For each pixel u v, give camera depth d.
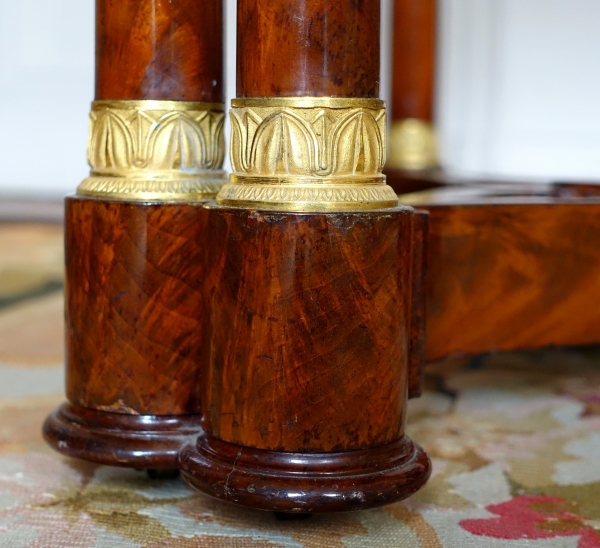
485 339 0.68
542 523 0.56
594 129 1.77
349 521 0.57
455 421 0.71
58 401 0.74
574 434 0.69
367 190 0.55
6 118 2.21
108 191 0.59
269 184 0.54
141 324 0.59
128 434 0.59
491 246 0.67
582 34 1.76
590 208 0.70
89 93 2.15
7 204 2.08
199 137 0.60
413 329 0.62
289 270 0.53
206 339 0.56
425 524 0.56
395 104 1.31
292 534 0.55
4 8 2.16
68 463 0.63
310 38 0.54
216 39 0.60
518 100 1.83
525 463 0.64
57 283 1.26
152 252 0.58
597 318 0.71
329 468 0.54
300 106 0.54
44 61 2.17
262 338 0.54
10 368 0.81
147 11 0.58
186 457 0.57
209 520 0.56
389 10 1.47
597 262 0.71
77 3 2.13
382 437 0.55
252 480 0.54
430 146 1.32
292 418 0.54
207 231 0.56
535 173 1.83
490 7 1.82
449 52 1.86
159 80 0.59
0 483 0.60
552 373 0.84
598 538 0.55
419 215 0.61
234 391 0.55
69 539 0.55
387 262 0.55
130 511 0.57
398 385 0.56
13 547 0.54
